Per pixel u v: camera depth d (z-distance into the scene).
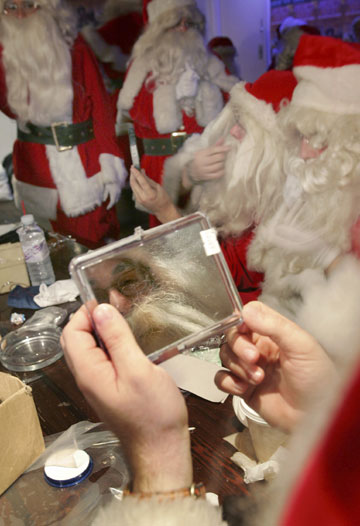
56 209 2.60
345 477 0.17
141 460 0.42
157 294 0.47
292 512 0.18
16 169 2.59
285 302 1.15
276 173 1.27
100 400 0.42
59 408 0.84
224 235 1.43
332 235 1.06
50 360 0.96
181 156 1.57
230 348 0.55
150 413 0.41
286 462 0.19
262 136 1.30
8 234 1.50
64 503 0.63
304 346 0.49
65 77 2.38
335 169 1.06
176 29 2.34
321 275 1.07
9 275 1.30
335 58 1.06
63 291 1.23
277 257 1.20
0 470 0.65
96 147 2.56
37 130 2.46
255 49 4.18
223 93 2.47
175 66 2.29
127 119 2.55
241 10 3.99
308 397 0.50
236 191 1.36
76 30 2.50
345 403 0.17
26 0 2.30
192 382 0.83
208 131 1.57
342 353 0.18
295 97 1.16
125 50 2.94
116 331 0.41
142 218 3.00
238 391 0.57
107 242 2.75
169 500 0.37
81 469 0.66
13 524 0.62
